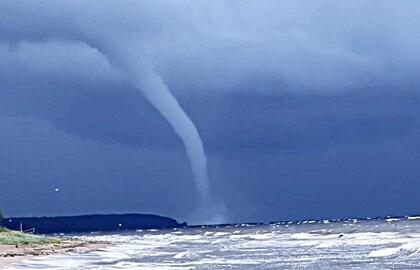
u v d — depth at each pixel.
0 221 180.12
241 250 106.75
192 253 100.56
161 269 71.00
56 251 103.88
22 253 95.62
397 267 67.12
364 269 66.75
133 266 75.88
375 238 129.12
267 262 78.69
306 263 75.62
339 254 88.38
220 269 70.81
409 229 168.12
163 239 188.38
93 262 82.94
